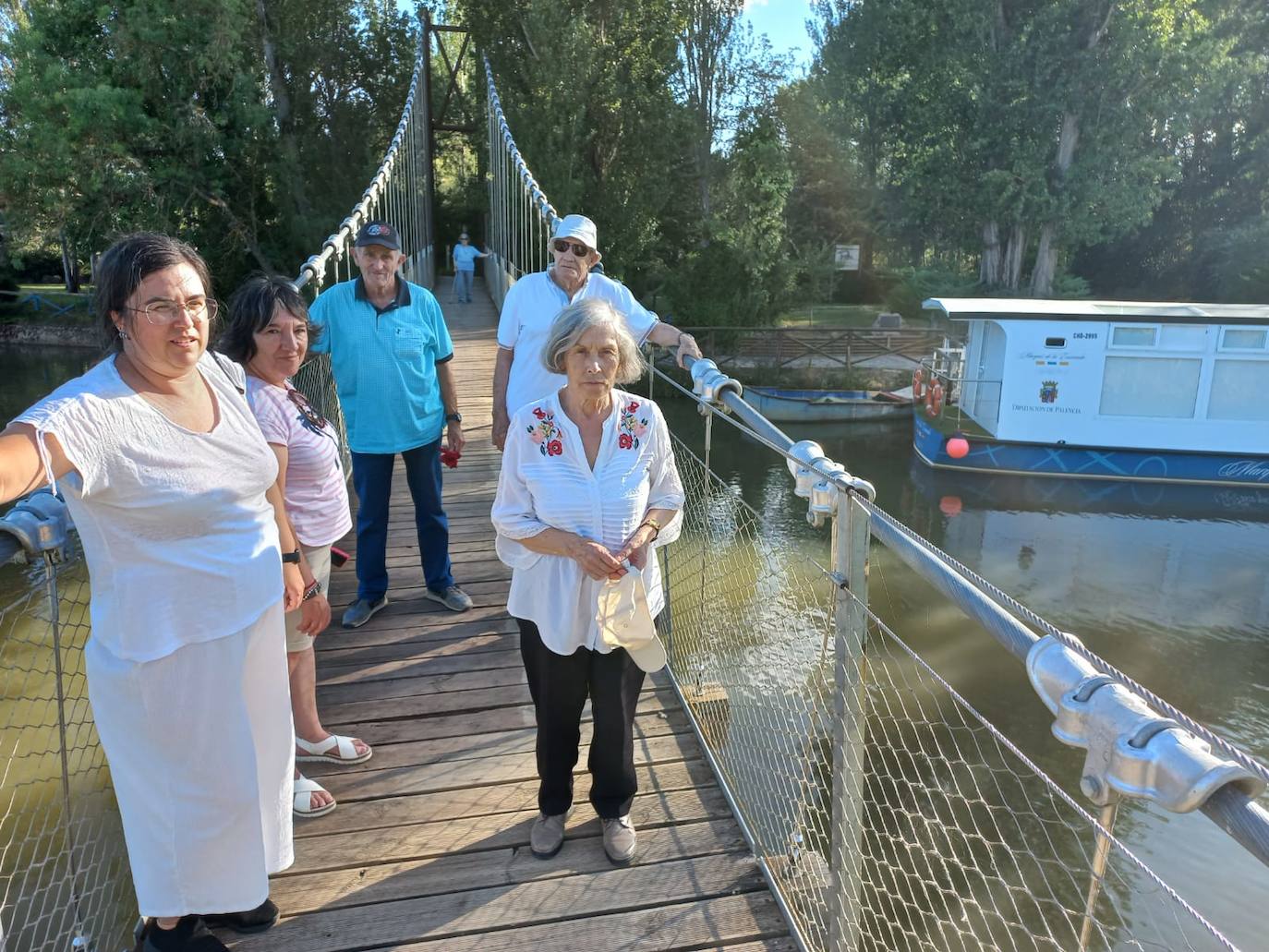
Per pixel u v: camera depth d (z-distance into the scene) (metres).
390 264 3.37
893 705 6.71
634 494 2.05
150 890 1.74
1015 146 25.97
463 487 5.79
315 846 2.34
